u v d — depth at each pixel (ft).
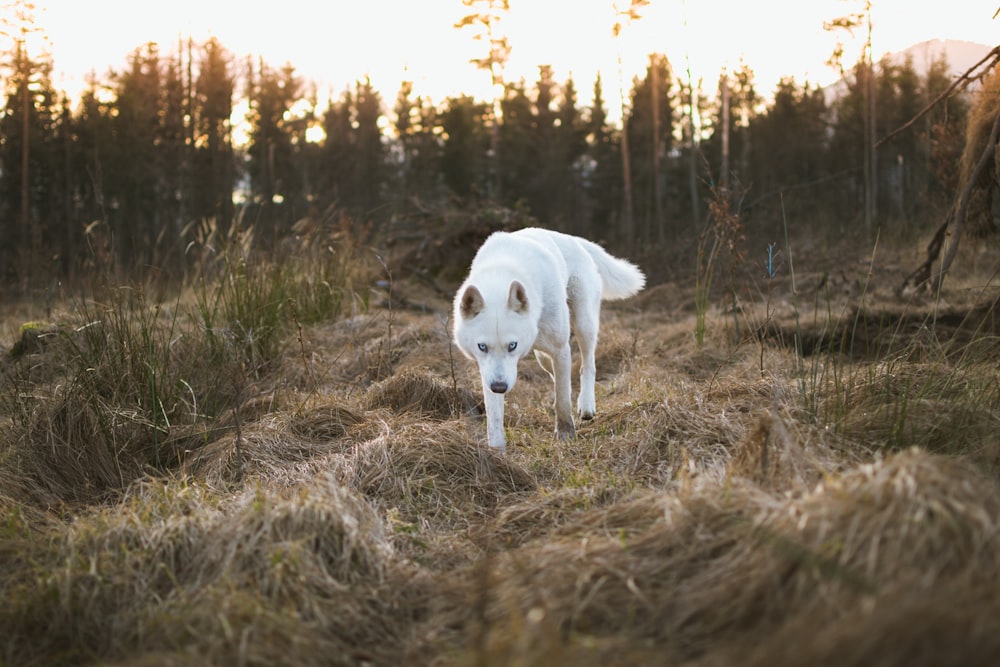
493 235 15.85
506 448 14.17
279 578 8.07
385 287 31.19
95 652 7.99
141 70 89.76
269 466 12.84
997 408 11.79
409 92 112.27
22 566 9.53
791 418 11.79
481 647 6.06
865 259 33.35
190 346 18.19
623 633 6.75
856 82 86.63
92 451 13.70
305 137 106.93
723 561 7.38
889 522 6.57
